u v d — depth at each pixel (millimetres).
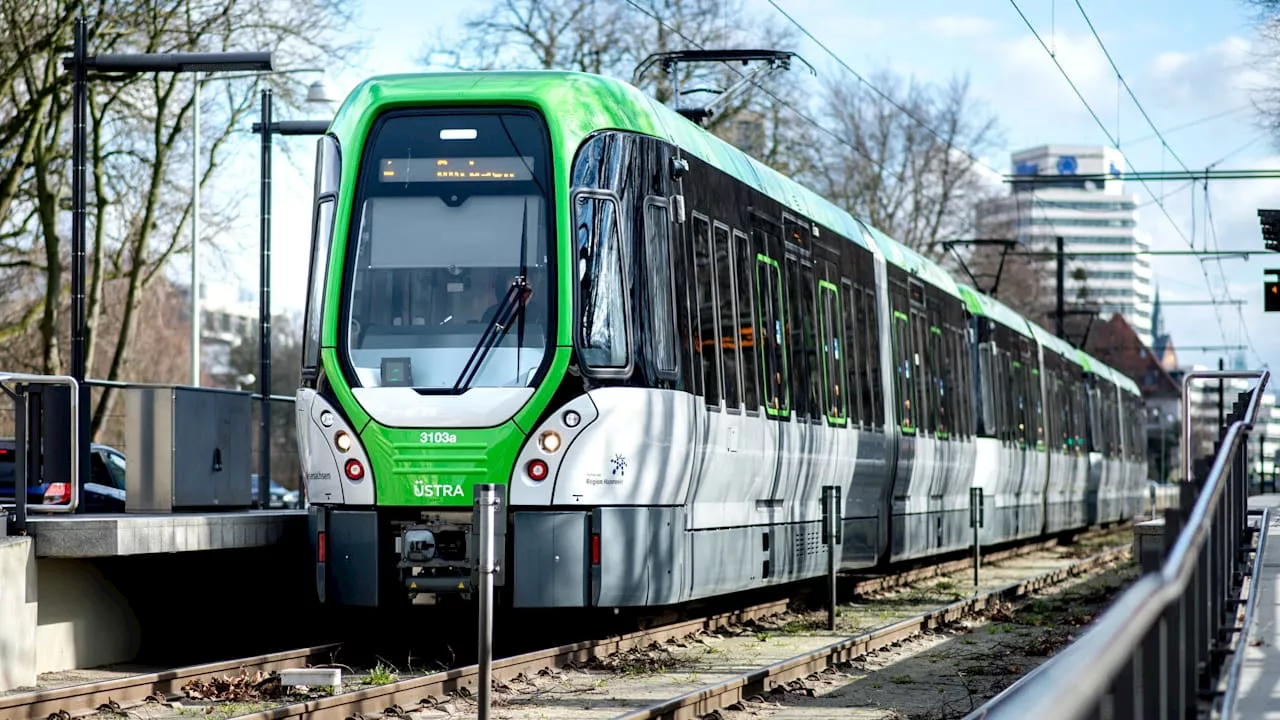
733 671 13234
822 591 20812
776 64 22562
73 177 19141
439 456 12883
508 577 13016
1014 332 30797
